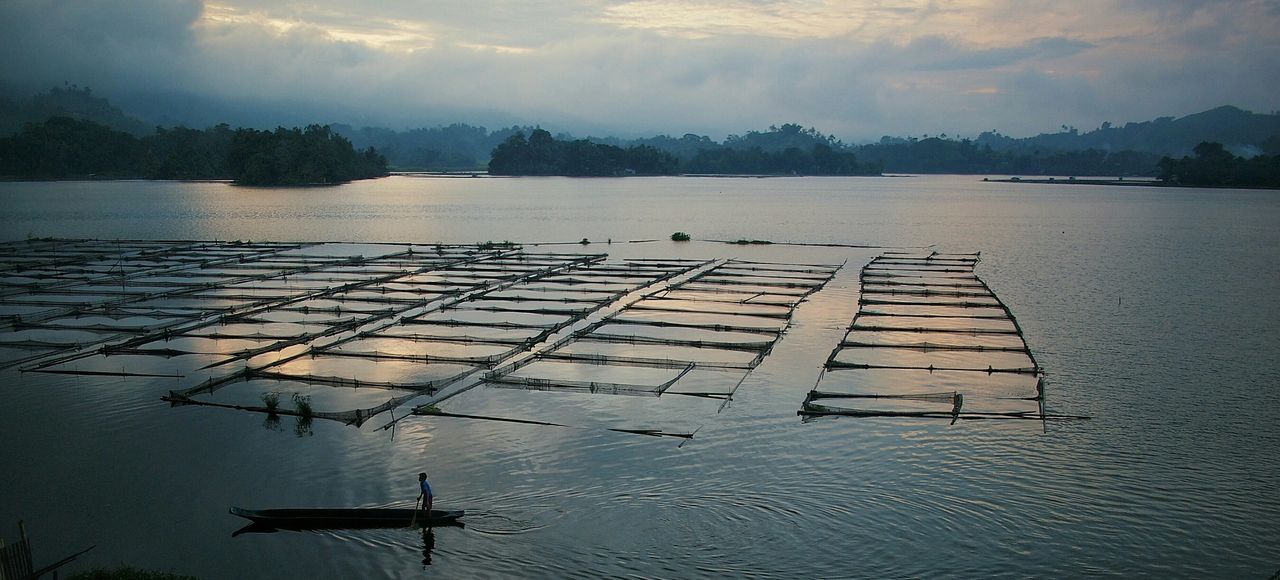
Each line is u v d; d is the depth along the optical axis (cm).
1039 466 3122
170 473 3041
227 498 2850
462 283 7112
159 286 6906
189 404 3769
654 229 12688
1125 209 16688
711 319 5688
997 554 2514
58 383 4094
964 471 3077
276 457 3178
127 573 2234
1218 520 2727
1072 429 3503
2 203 16912
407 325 5422
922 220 14400
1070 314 5881
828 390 4028
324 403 3788
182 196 19562
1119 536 2623
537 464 3120
